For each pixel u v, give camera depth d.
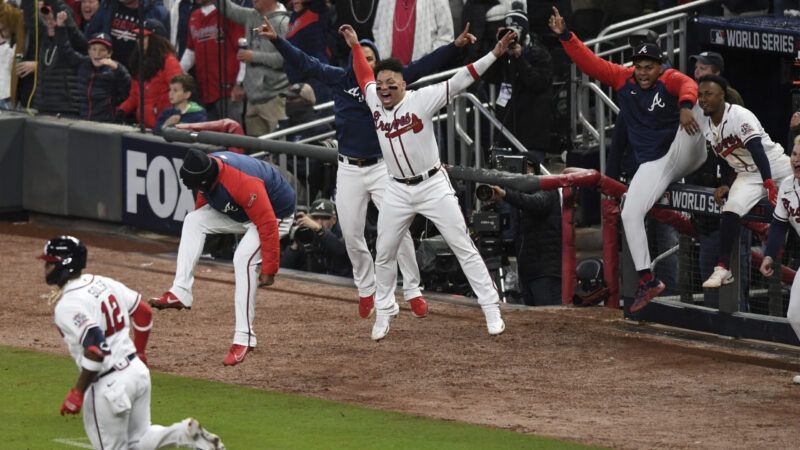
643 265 45.50
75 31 66.56
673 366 42.19
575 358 43.09
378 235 43.16
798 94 52.16
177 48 66.12
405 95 41.28
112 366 28.88
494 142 54.66
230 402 38.09
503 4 54.44
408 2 57.38
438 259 51.50
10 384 40.03
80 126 64.50
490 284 43.03
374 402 38.28
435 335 46.09
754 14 57.16
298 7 59.97
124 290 29.75
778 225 40.41
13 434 34.72
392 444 33.66
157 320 48.28
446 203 42.09
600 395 38.94
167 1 67.88
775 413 36.91
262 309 50.09
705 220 45.69
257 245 41.16
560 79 58.88
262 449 33.19
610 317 48.38
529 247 50.28
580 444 33.75
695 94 42.84
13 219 67.31
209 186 39.84
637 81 44.41
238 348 41.50
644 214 45.22
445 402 38.28
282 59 61.03
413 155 41.56
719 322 45.06
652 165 44.81
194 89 61.16
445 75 54.81
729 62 54.06
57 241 29.03
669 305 46.38
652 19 58.25
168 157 60.91
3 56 68.38
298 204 58.12
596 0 61.50
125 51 66.50
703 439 34.31
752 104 54.28
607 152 57.06
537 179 46.91
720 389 39.50
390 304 44.06
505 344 44.81
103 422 28.84
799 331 40.22
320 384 40.25
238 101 62.94
